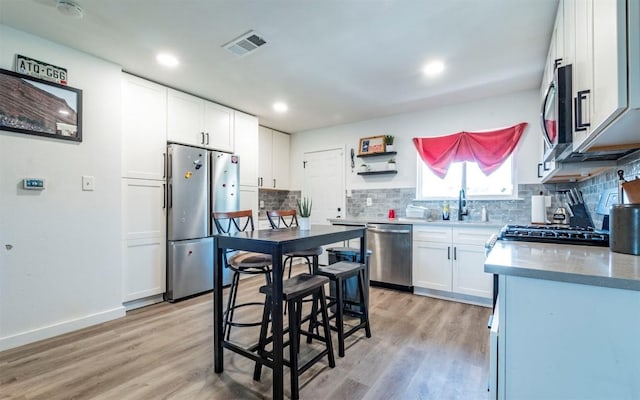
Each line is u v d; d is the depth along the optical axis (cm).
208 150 365
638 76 78
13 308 219
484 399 163
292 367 162
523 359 93
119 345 222
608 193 179
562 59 167
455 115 379
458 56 259
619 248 114
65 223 245
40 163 233
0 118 214
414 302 319
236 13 202
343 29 220
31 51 229
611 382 83
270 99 367
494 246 136
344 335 214
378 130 441
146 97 308
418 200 406
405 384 176
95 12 201
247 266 208
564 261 100
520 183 338
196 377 183
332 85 322
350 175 469
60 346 220
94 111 262
